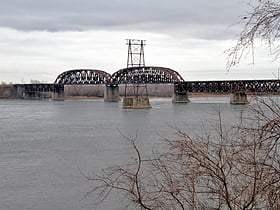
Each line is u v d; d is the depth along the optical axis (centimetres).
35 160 4588
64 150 5350
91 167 4028
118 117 11481
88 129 8344
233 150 607
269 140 588
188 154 619
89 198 2842
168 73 19525
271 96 619
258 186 581
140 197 664
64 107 18462
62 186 3256
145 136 6334
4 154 5094
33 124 9862
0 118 11994
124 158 4422
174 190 635
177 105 17838
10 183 3441
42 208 2720
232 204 617
